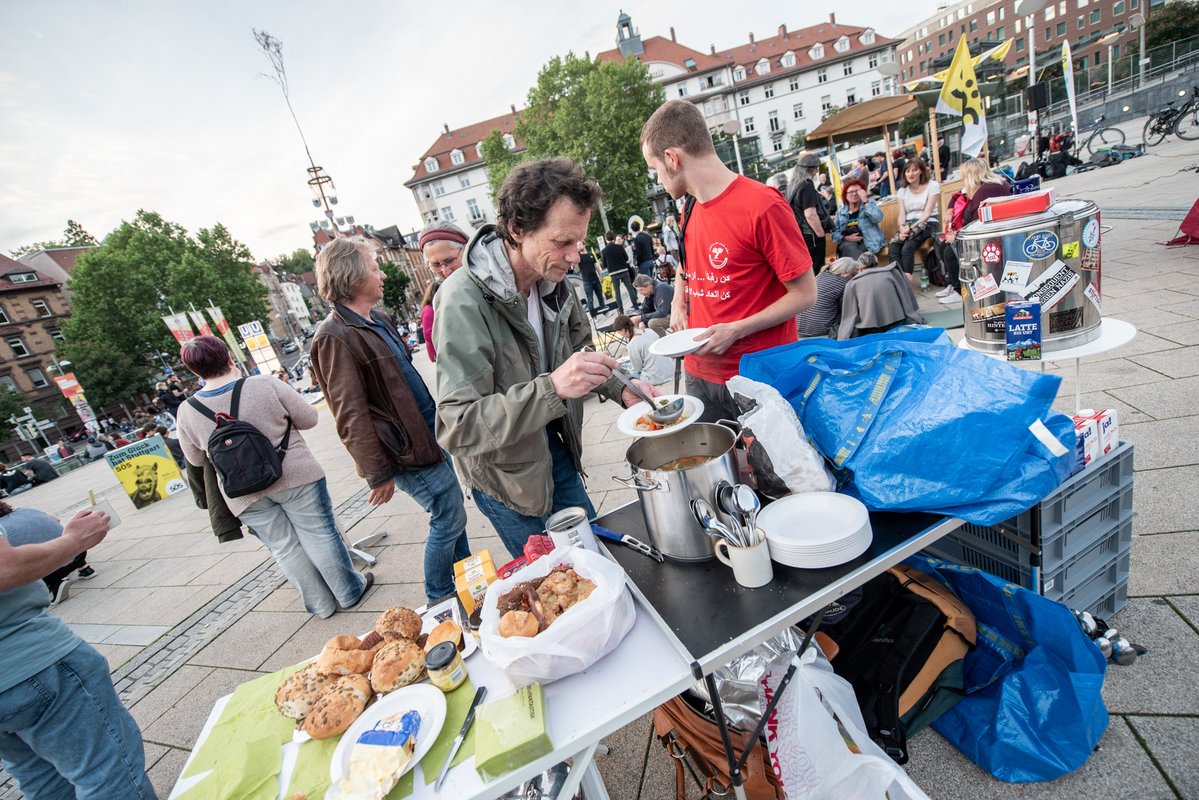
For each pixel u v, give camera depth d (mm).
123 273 41156
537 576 1263
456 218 60344
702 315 2201
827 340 1528
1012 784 1378
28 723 1527
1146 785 1296
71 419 39969
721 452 1440
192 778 1139
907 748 1542
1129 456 1631
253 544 4742
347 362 2326
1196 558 1879
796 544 1160
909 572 1593
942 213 7188
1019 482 1188
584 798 1290
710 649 1030
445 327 1418
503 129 59781
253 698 1329
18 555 1447
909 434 1243
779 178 10109
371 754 1017
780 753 1203
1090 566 1683
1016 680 1423
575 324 2016
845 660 1531
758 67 57844
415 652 1287
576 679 1116
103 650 3479
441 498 2520
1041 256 1604
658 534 1338
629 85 38875
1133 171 10172
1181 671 1536
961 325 4816
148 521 6555
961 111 7348
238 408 2705
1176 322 3662
